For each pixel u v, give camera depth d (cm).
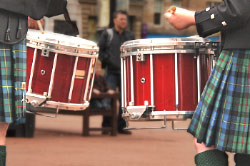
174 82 457
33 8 430
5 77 429
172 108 457
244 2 399
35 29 536
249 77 405
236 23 402
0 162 441
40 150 1094
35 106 487
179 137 1421
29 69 491
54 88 495
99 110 1452
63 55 497
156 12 4434
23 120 451
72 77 501
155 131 1568
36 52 491
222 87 407
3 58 428
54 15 480
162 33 4375
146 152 1106
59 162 941
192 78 459
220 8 411
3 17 424
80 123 1902
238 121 405
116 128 1464
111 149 1144
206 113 412
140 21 4406
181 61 458
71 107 503
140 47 464
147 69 463
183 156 1059
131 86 473
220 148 406
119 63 1484
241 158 434
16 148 1116
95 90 1434
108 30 1489
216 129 410
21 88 437
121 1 3114
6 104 429
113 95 1462
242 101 405
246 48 405
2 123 444
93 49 510
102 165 921
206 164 418
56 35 507
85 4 4053
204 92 421
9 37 424
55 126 1742
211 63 461
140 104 466
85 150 1114
